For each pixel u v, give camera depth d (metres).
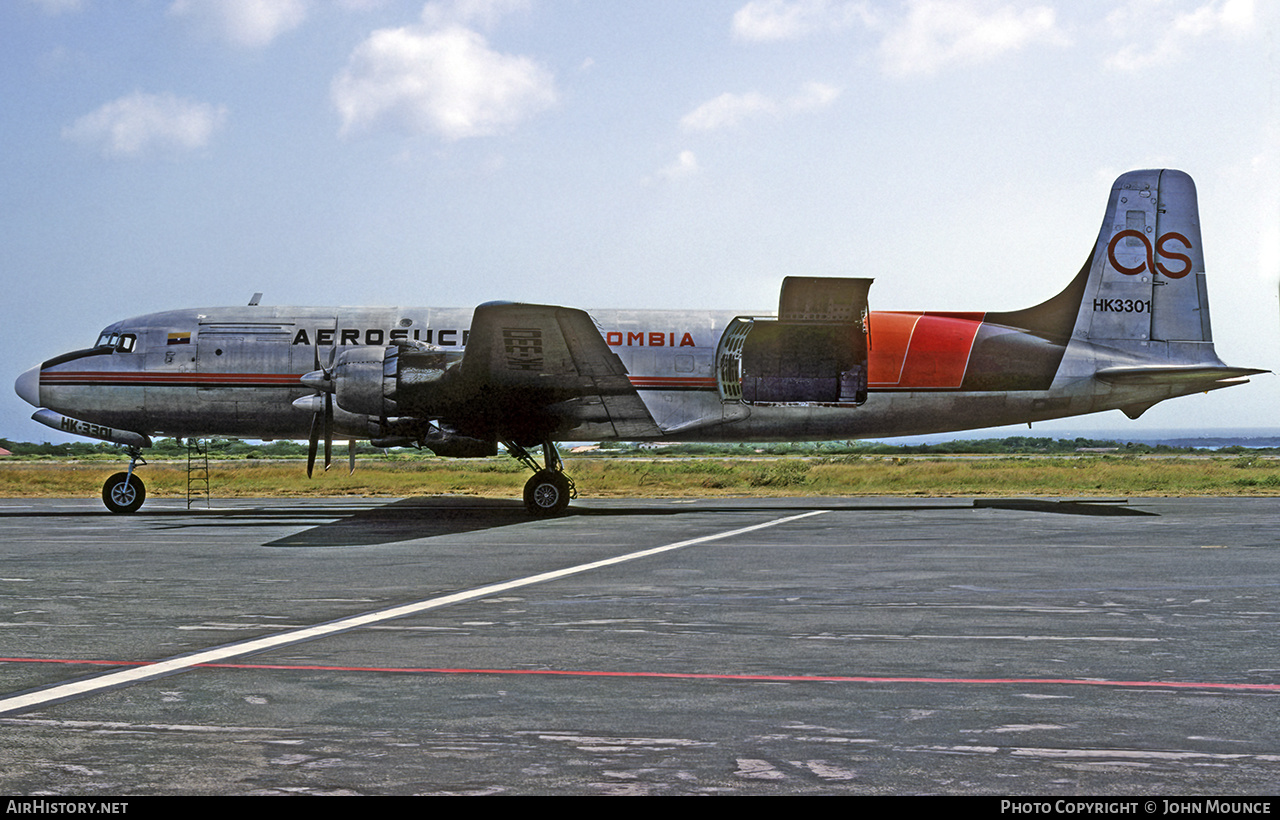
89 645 7.30
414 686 6.03
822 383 23.03
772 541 15.25
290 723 5.21
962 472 40.12
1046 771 4.42
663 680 6.19
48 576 11.23
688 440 23.59
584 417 21.73
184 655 6.93
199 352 22.59
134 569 11.88
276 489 33.12
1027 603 9.20
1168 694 5.79
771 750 4.75
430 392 20.31
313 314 22.92
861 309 21.67
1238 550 13.70
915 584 10.45
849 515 20.86
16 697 5.74
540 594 9.81
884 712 5.41
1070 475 38.72
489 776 4.38
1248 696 5.74
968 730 5.07
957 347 23.28
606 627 8.03
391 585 10.46
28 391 22.81
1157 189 24.36
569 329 18.44
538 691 5.91
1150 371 23.11
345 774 4.40
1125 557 12.87
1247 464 51.91
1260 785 4.22
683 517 20.44
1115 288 24.14
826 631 7.85
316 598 9.58
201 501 27.53
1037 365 23.47
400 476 39.66
